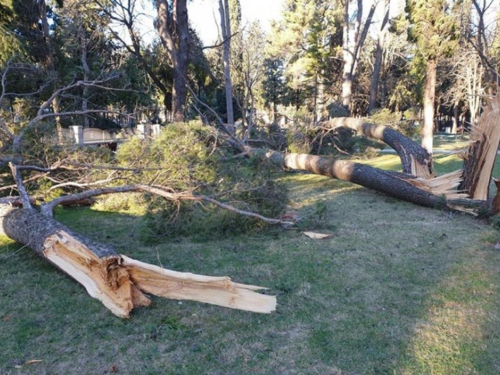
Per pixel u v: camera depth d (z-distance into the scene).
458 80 18.45
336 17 28.14
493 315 2.87
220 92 20.77
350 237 4.90
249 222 5.20
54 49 17.42
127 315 2.85
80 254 3.10
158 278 3.11
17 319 2.85
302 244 4.66
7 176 6.27
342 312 2.96
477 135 6.17
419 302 3.11
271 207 5.43
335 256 4.21
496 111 5.95
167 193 4.77
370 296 3.23
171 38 11.84
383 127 9.41
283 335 2.65
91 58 18.61
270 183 5.59
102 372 2.25
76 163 5.90
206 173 5.33
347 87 18.78
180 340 2.59
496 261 3.98
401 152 8.30
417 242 4.66
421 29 9.55
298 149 11.77
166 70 16.61
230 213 5.02
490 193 7.07
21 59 12.25
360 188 8.43
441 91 25.42
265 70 29.47
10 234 4.32
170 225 4.93
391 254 4.25
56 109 13.33
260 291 3.35
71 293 3.28
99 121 20.11
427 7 9.25
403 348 2.47
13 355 2.41
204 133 6.75
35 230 3.76
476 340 2.54
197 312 2.96
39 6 15.69
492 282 3.46
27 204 4.56
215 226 4.99
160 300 3.15
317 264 3.98
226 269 3.86
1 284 3.47
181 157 5.32
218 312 2.96
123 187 4.94
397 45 28.34
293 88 30.45
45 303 3.10
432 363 2.31
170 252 4.40
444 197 6.28
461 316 2.87
